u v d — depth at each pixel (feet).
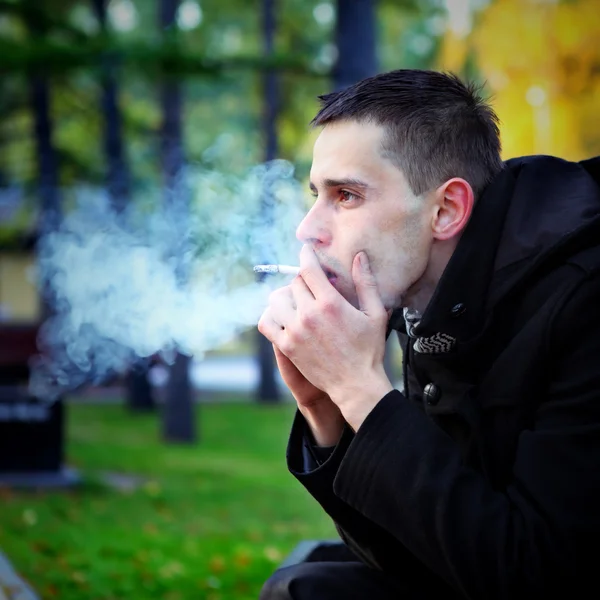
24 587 14.44
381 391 5.92
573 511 5.32
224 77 38.09
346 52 36.01
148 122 72.54
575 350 5.67
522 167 6.49
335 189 6.30
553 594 5.41
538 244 5.92
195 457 42.14
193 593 16.31
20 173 65.41
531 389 5.81
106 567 17.95
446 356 6.22
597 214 5.82
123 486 30.78
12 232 64.90
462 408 6.00
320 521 25.62
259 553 20.01
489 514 5.45
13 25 52.90
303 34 73.31
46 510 25.13
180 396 49.98
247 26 78.33
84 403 74.02
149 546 20.34
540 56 40.40
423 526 5.53
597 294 5.66
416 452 5.65
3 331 29.01
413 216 6.19
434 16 56.34
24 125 63.46
